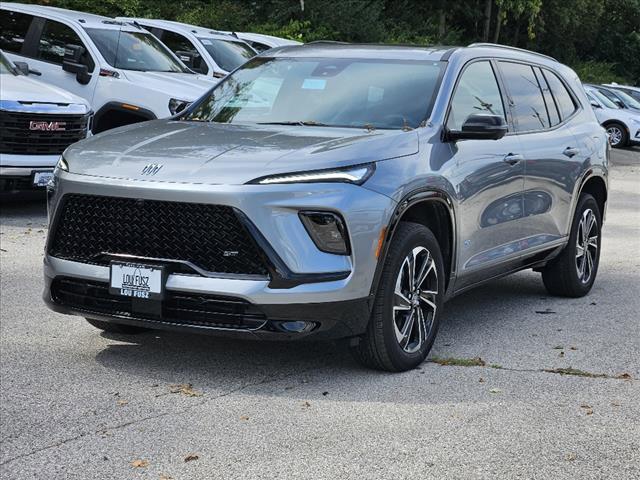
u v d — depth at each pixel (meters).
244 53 16.20
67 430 4.46
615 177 20.09
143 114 12.35
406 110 5.93
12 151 10.20
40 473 3.96
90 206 5.16
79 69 12.52
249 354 5.79
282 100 6.25
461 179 5.87
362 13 32.88
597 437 4.50
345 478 3.95
